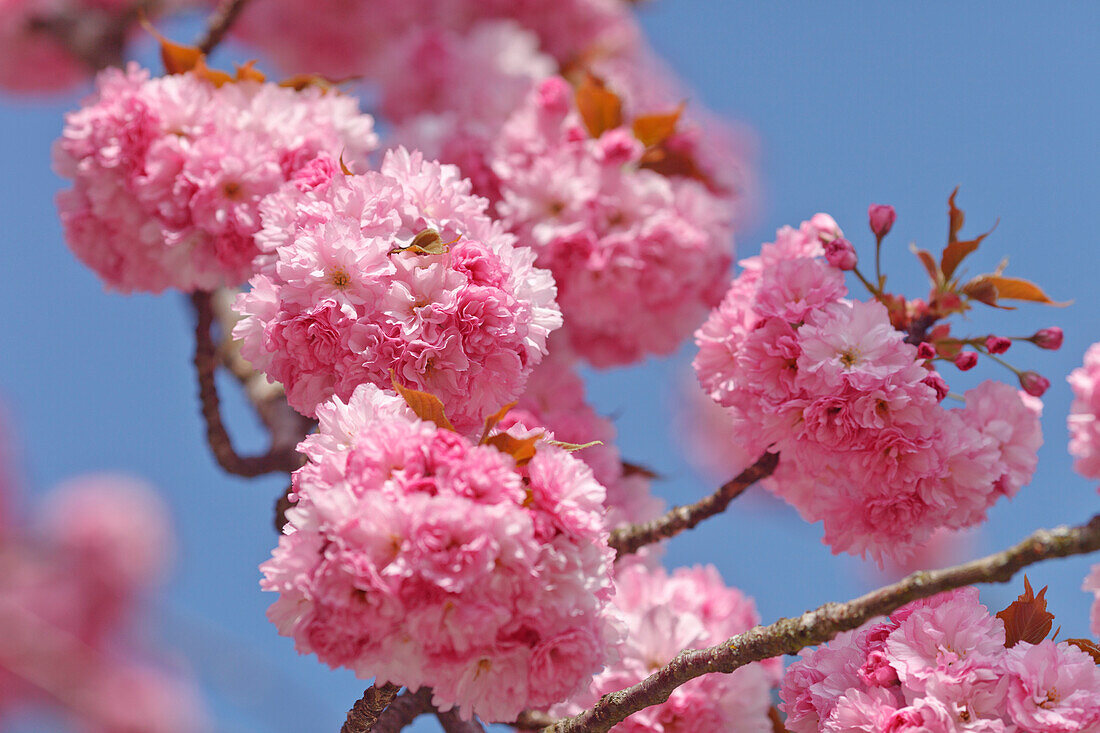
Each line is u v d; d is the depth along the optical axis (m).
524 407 7.04
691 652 4.97
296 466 7.50
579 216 7.25
